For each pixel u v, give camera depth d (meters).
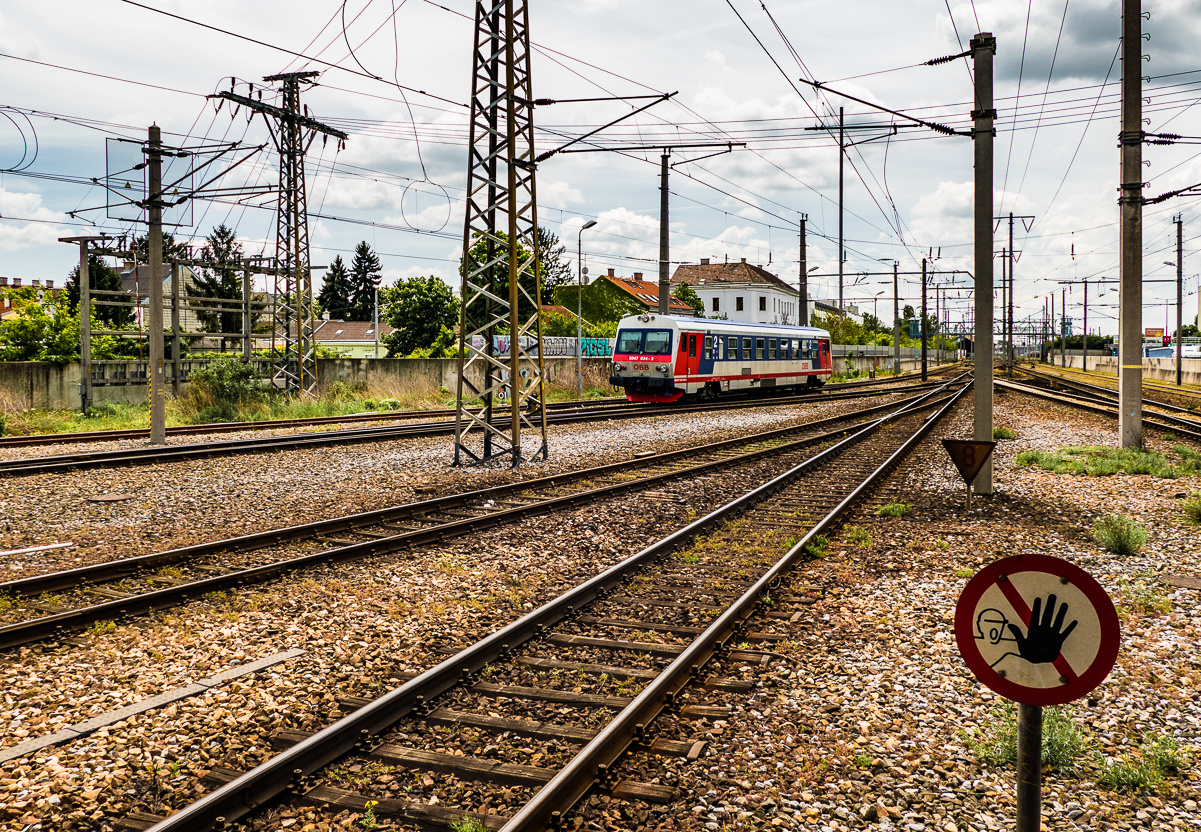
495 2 16.06
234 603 7.75
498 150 16.50
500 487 13.59
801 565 9.20
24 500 12.57
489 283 17.44
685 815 4.23
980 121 12.66
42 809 4.33
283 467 16.12
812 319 93.31
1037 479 15.03
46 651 6.58
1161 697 5.68
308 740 4.70
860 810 4.29
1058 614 3.11
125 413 25.88
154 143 19.42
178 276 28.77
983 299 12.90
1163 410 30.83
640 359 33.12
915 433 22.28
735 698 5.67
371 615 7.46
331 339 97.44
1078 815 4.26
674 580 8.66
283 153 30.20
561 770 4.54
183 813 4.03
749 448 20.09
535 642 6.80
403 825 4.20
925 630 7.03
